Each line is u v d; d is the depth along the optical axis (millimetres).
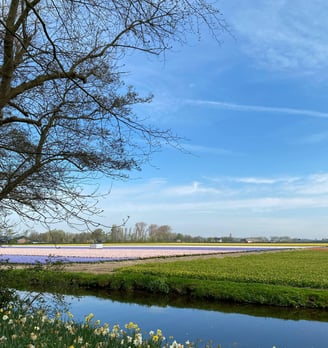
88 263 31094
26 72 6809
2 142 7039
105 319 12789
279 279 19922
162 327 11961
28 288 8820
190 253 46906
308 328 12047
